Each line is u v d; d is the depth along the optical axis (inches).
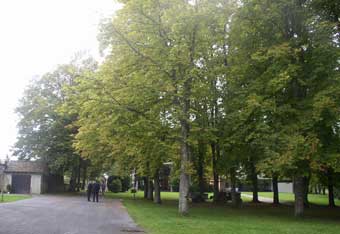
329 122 802.2
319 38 869.8
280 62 867.4
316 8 882.1
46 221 661.9
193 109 899.4
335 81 818.2
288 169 834.8
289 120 867.4
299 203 909.8
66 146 1955.0
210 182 2522.1
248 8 922.7
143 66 870.4
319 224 745.6
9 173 2000.5
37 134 2020.2
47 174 2111.2
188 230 595.8
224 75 1005.2
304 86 891.4
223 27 914.1
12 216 727.1
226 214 941.2
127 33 863.7
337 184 1190.9
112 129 932.0
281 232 601.3
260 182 3585.1
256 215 936.3
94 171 2199.8
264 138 840.3
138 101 855.1
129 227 619.5
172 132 891.4
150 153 997.8
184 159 888.3
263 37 952.9
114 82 865.5
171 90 833.5
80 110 888.3
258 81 904.9
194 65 869.8
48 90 2059.5
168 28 860.6
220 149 1101.1
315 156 797.2
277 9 897.5
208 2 852.0
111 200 1465.3
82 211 898.7
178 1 845.8
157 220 732.0
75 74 946.7
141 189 3053.6
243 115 887.1
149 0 827.4
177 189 2979.8
